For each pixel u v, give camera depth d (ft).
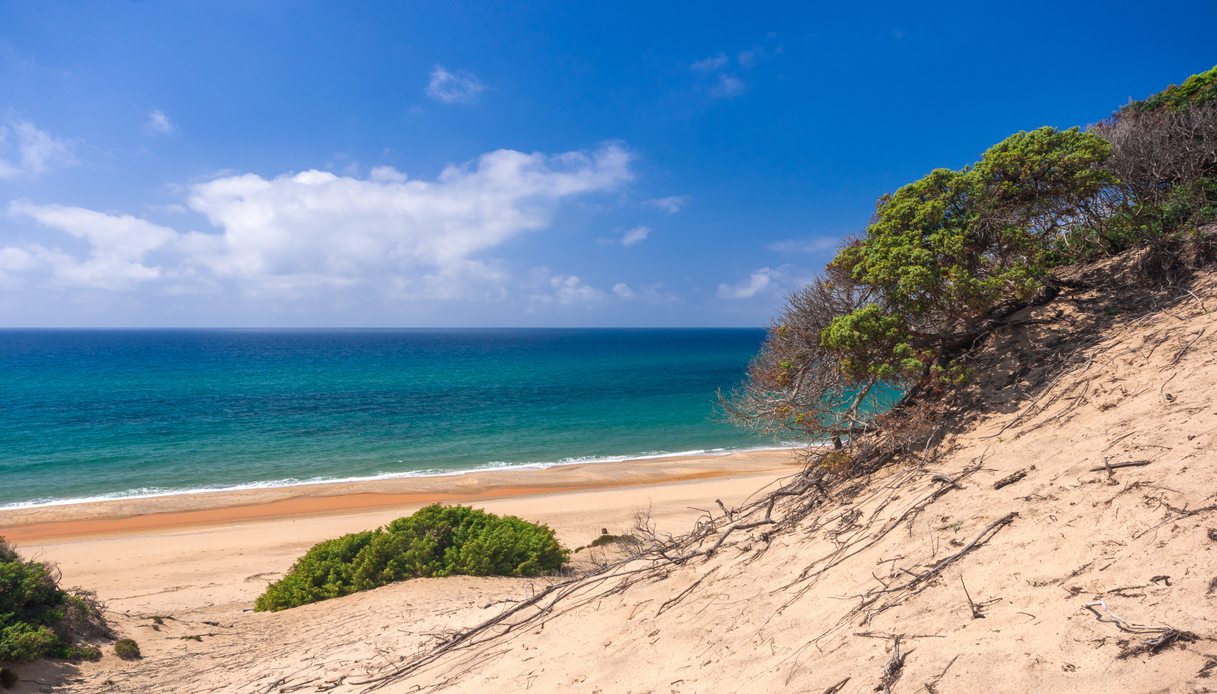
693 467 95.14
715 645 14.56
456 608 30.99
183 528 67.10
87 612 31.01
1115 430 14.64
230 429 133.80
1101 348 18.74
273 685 22.49
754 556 18.29
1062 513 12.71
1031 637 9.85
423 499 78.54
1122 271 22.11
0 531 66.95
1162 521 10.94
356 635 28.07
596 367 323.98
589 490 81.05
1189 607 8.98
